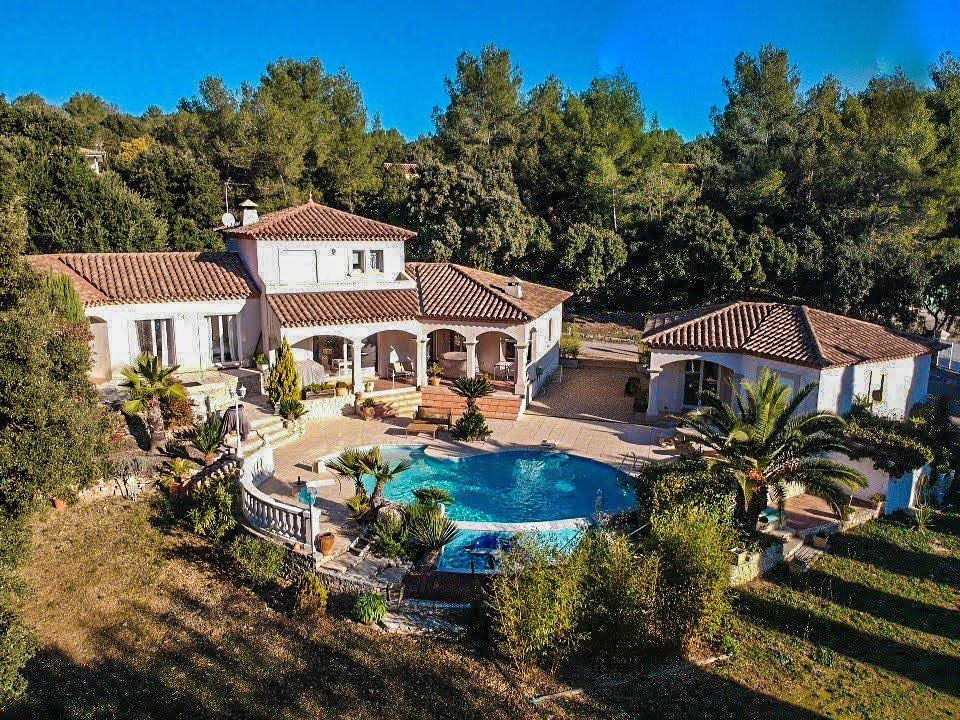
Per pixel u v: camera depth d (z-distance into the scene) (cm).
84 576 1898
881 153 6341
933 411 3453
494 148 8119
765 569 2102
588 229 6322
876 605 1931
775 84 7731
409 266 4194
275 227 3550
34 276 1823
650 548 1778
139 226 5244
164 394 2588
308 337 3341
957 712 1500
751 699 1541
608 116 7612
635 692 1565
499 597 1664
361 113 9325
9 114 5472
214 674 1566
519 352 3559
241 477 2283
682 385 3416
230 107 7262
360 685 1555
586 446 3006
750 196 6931
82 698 1460
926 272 5503
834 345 3083
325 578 1900
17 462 1539
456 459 2833
